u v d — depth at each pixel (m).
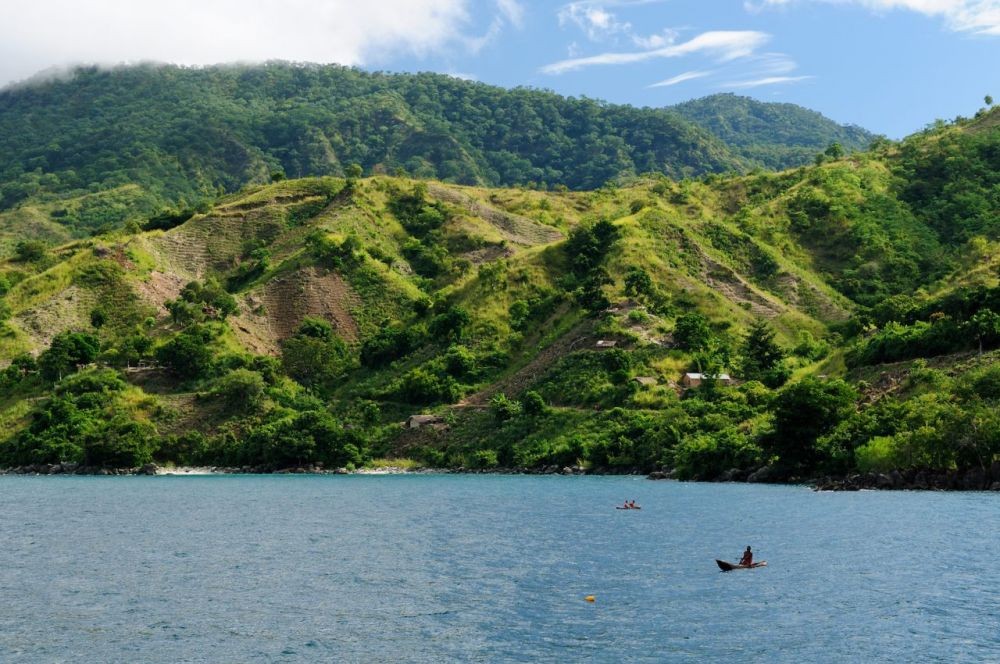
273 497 120.06
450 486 137.12
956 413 108.12
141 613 49.19
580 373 188.62
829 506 92.75
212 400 199.75
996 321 134.12
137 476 174.50
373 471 180.62
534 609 49.16
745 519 84.31
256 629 45.72
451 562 63.81
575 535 76.25
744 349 198.88
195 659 40.84
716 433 148.50
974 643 41.44
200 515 96.81
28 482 156.00
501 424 182.25
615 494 116.50
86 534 81.06
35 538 78.56
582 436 168.38
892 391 133.38
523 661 40.16
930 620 45.25
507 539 74.81
